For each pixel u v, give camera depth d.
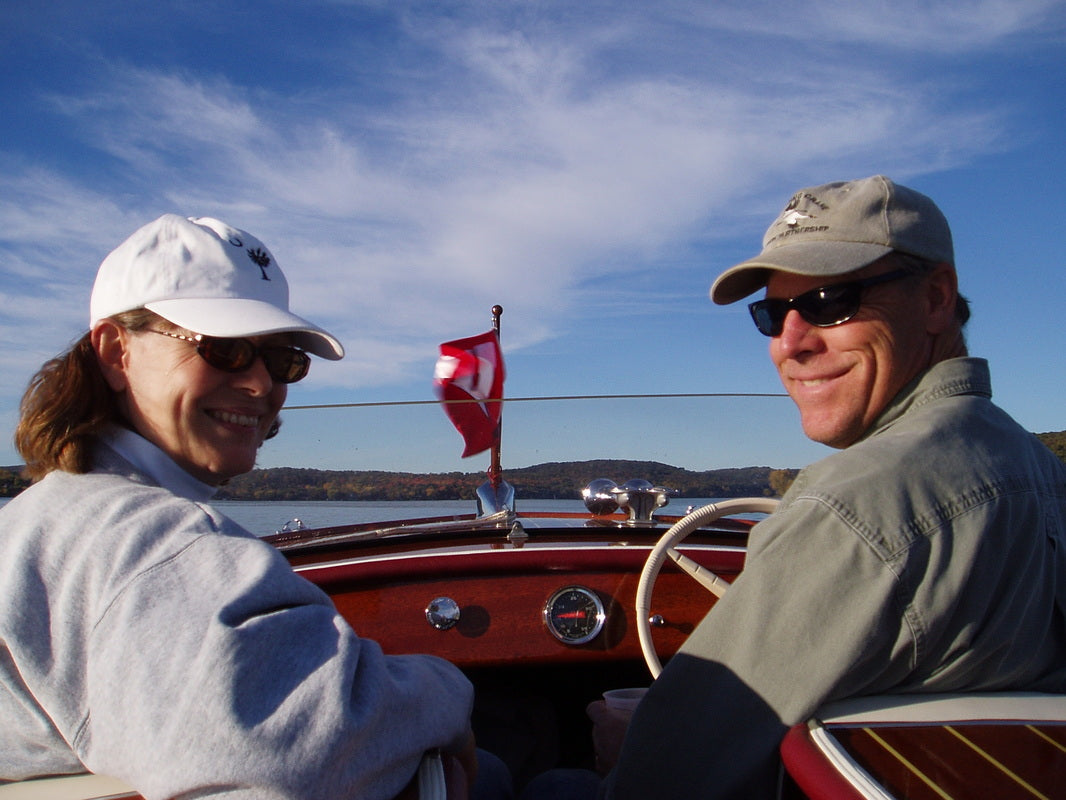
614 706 1.57
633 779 1.24
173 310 1.18
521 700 2.17
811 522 1.17
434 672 1.15
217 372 1.21
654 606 1.97
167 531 0.99
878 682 1.14
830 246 1.37
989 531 1.13
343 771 0.89
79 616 0.94
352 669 0.93
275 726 0.86
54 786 0.97
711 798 1.16
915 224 1.37
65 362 1.17
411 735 1.00
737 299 1.59
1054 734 1.02
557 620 1.94
